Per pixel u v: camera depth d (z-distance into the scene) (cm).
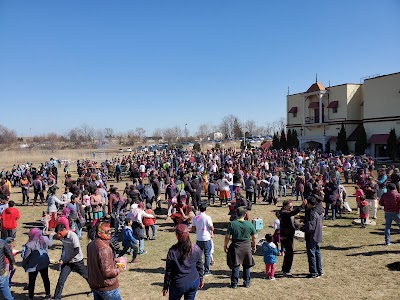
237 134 11206
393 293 748
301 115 5781
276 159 3697
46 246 785
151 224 1259
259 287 808
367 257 998
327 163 2958
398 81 4166
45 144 11350
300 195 2116
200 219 901
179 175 2458
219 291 789
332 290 775
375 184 1565
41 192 2123
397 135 4169
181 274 553
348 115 4878
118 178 3178
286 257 878
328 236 1246
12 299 690
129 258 1078
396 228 1347
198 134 15225
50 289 841
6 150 9019
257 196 2177
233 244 798
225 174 2030
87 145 11881
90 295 798
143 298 775
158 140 13925
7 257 682
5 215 1116
